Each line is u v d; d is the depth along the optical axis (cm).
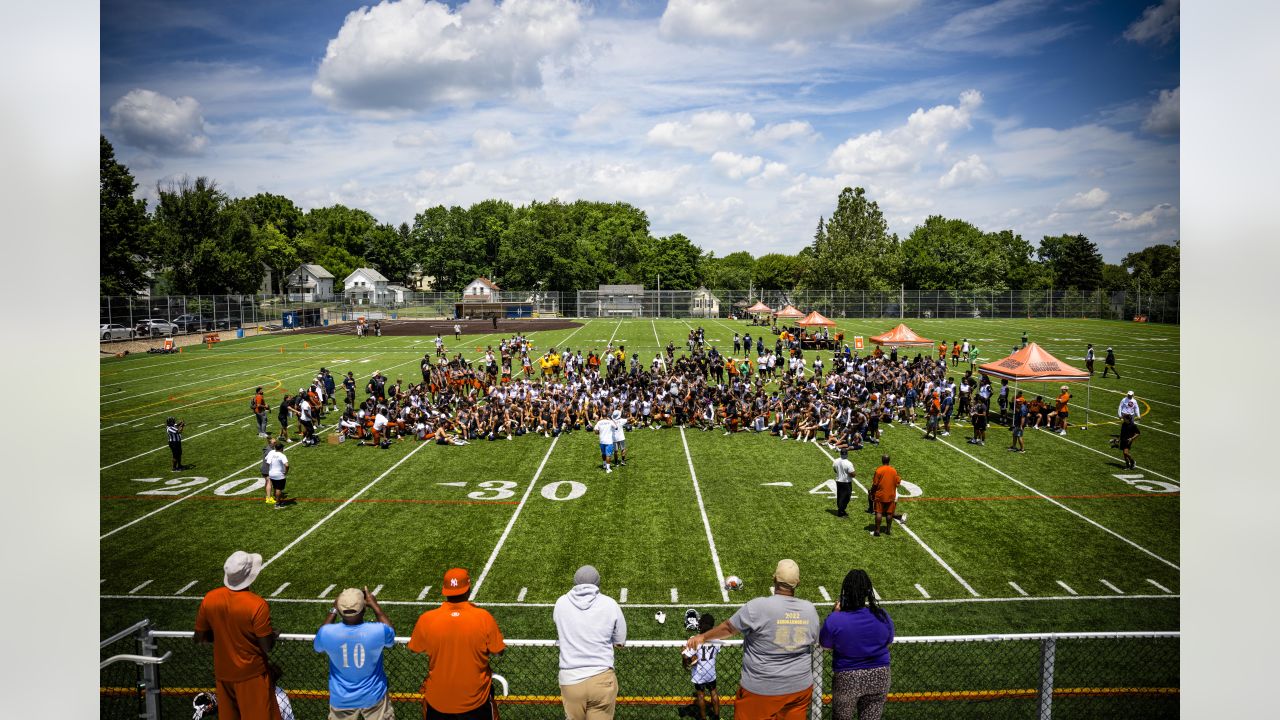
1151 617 1162
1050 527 1591
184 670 942
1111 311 8394
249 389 3450
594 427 2631
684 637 1095
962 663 995
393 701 889
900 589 1270
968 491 1859
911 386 2922
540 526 1602
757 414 2595
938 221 14850
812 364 4362
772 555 1429
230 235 7406
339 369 4075
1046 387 3491
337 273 12638
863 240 9312
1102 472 2039
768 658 547
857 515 1672
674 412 2698
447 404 2669
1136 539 1516
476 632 562
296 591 1274
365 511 1708
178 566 1393
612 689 574
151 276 6900
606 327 7106
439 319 8538
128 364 4347
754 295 9350
